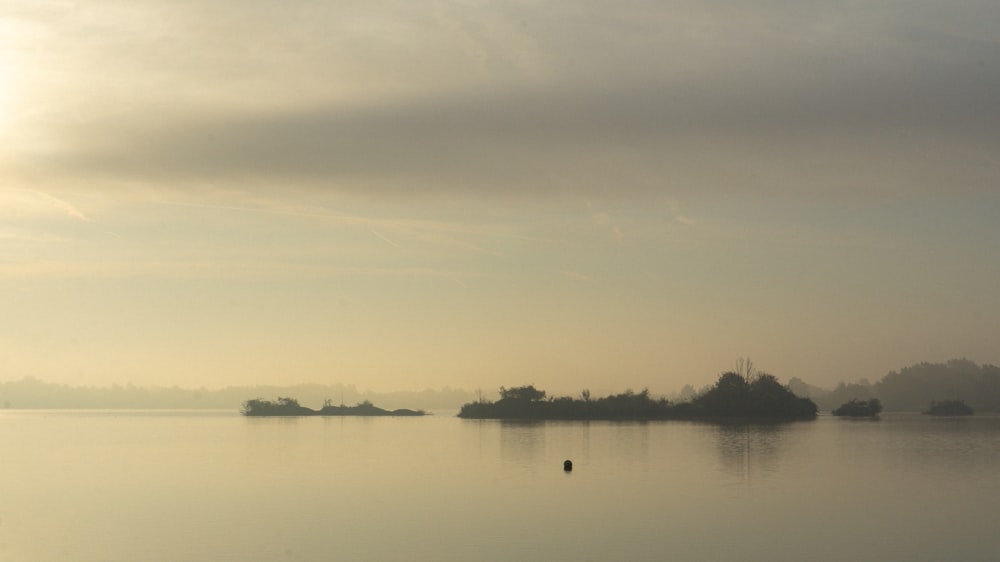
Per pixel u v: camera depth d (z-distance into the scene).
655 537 42.12
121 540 42.31
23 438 122.19
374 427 157.50
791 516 47.88
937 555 38.84
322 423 181.62
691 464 75.81
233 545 40.84
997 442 104.00
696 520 46.44
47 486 63.25
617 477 65.75
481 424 171.75
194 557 38.62
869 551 39.41
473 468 72.94
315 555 38.69
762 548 39.97
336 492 57.81
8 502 55.03
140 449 98.62
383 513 48.94
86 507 52.56
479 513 48.81
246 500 54.50
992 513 48.84
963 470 70.56
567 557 38.19
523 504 52.09
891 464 75.56
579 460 80.12
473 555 38.53
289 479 65.62
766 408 196.88
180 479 66.50
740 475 67.06
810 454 86.19
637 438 114.44
